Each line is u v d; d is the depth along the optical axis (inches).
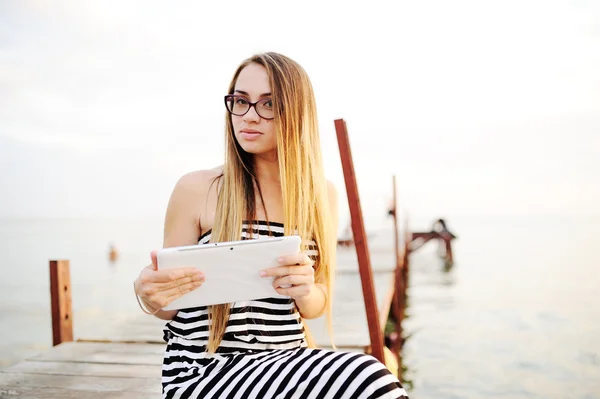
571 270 805.9
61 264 211.3
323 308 92.0
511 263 941.2
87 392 139.3
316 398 73.3
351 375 73.0
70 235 3073.3
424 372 306.2
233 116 90.2
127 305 566.3
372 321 125.8
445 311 490.0
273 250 78.3
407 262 690.8
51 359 172.2
